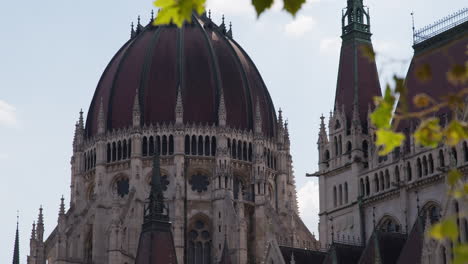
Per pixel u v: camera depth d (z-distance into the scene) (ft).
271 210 549.54
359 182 392.27
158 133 556.10
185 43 582.76
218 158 550.36
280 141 589.32
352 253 362.53
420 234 331.98
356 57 418.92
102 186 554.46
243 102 577.43
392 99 67.92
